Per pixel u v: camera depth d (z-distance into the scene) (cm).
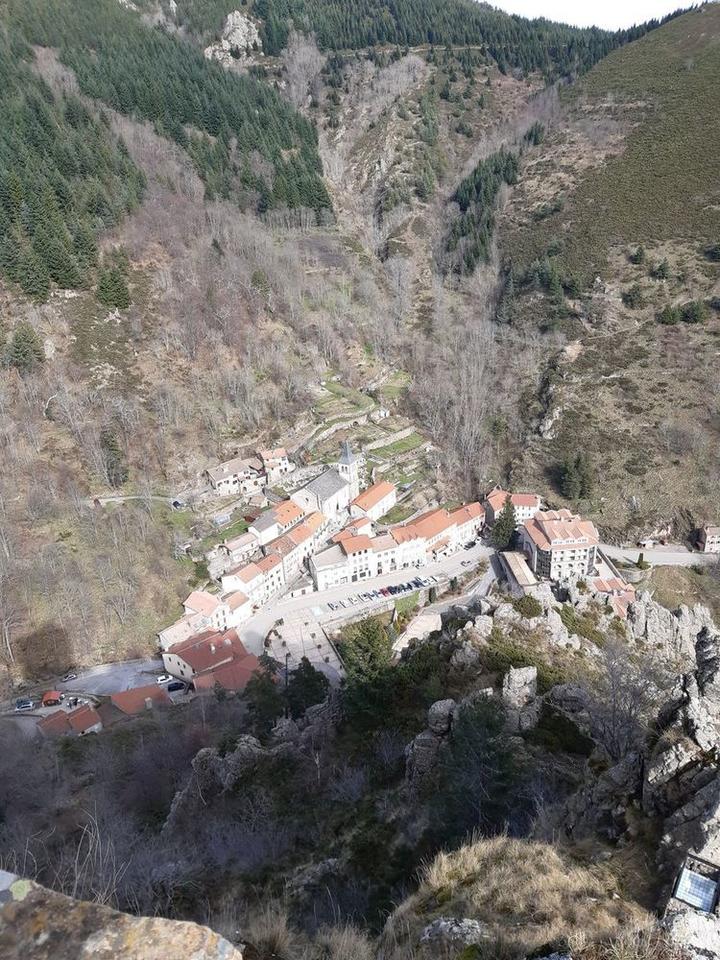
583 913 1609
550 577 9269
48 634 7912
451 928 1623
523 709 3822
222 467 10900
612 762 2884
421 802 3372
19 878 789
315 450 12038
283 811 3972
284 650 8262
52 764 5784
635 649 5947
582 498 11112
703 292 13725
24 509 9006
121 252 13412
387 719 4600
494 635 5225
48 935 727
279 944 1564
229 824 3909
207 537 9975
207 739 5825
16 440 9856
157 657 8175
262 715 5528
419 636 8044
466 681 4734
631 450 11525
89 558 8806
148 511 9788
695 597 9512
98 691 7556
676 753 2078
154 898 2853
